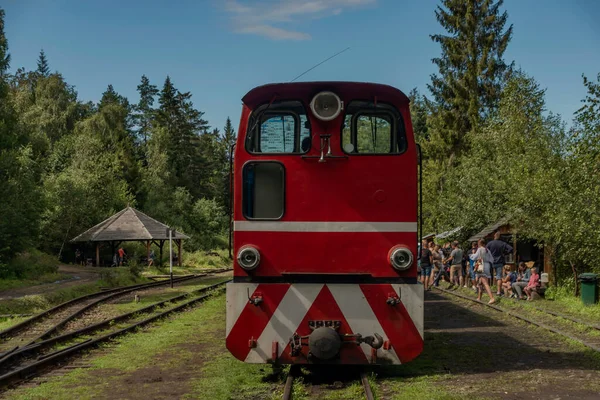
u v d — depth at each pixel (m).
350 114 7.87
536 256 24.66
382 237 7.70
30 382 8.02
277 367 8.44
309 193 7.76
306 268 7.70
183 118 92.31
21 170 36.44
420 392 7.19
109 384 7.82
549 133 23.50
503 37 43.66
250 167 7.83
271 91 7.84
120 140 69.94
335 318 7.65
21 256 35.81
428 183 42.91
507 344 11.00
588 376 8.20
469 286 24.22
